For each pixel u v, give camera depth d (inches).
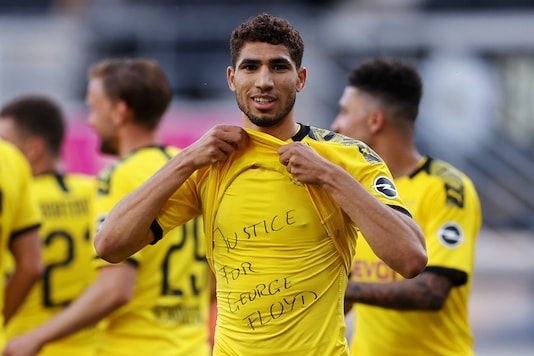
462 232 589.6
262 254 432.8
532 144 1549.0
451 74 1565.0
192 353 639.8
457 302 603.8
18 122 766.5
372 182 438.0
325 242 435.5
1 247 629.9
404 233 420.8
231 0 1644.9
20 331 738.2
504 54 1588.3
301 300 433.4
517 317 1350.9
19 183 640.4
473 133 1544.0
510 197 1521.9
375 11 1664.6
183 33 1589.6
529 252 1465.3
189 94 1542.8
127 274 601.6
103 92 648.4
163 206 449.7
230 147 430.9
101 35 1608.0
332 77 1558.8
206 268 659.4
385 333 608.1
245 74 426.3
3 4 1702.8
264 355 436.5
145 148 631.8
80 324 608.7
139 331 621.6
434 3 1647.4
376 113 613.0
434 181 598.2
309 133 446.3
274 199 429.7
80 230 762.8
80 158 1095.0
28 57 1574.8
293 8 1663.4
